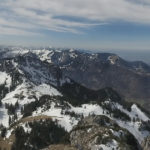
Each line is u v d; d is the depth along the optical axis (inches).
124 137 7027.6
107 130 6884.8
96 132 6747.1
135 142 7381.9
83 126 7357.3
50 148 6712.6
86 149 6176.2
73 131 7234.3
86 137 6663.4
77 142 6678.2
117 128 7495.1
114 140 6250.0
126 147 6058.1
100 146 5974.4
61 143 7071.9
